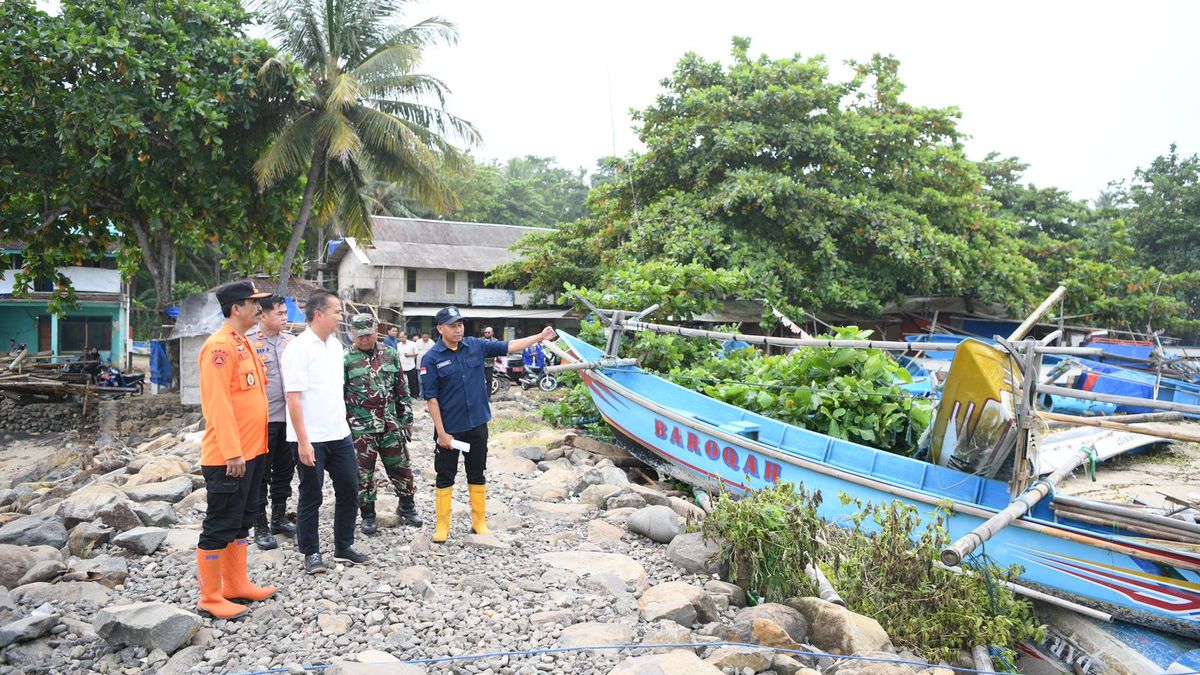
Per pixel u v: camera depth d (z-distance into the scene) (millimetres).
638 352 11258
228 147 18109
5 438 19438
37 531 5738
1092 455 6070
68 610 4598
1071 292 26703
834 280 20078
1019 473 6148
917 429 8562
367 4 18859
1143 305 27344
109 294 30516
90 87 15258
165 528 6273
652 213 20266
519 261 24766
